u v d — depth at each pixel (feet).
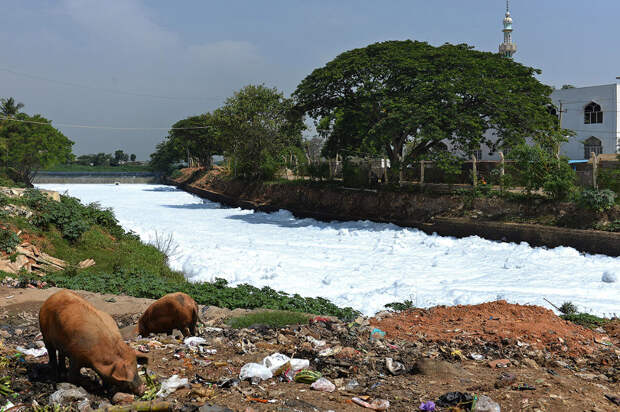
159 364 20.93
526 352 24.82
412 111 103.30
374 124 115.55
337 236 101.19
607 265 66.08
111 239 71.82
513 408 17.19
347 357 23.49
